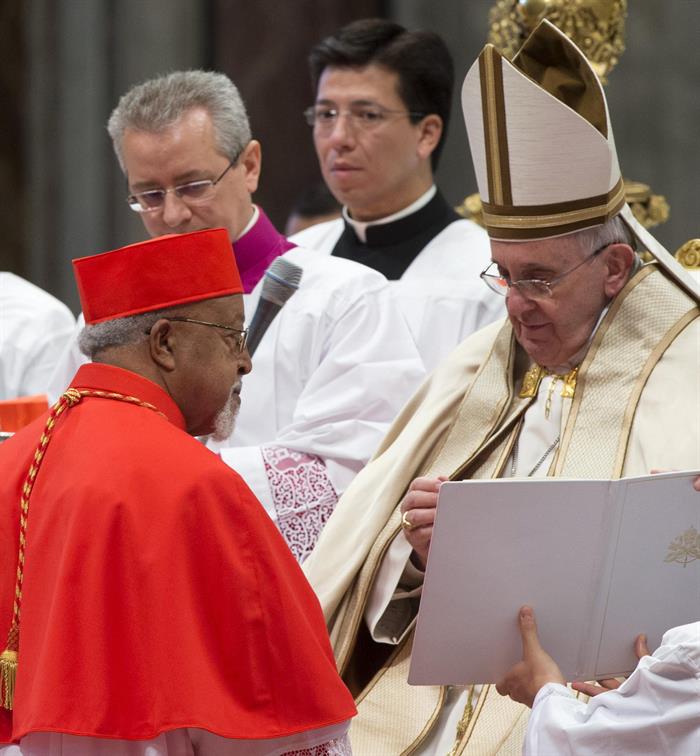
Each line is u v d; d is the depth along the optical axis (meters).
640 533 10.57
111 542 9.32
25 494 9.87
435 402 13.77
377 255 18.61
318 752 9.62
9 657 9.64
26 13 31.72
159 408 10.10
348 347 15.67
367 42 18.03
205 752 9.60
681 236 30.22
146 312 10.15
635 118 30.36
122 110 15.66
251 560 9.59
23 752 9.34
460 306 17.86
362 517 13.50
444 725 12.41
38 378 18.78
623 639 10.89
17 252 31.98
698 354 12.52
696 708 8.80
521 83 12.15
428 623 10.58
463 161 30.45
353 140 18.09
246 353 10.66
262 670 9.45
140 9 31.12
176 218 15.40
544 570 10.55
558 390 13.04
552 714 9.46
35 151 31.81
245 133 15.90
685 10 30.19
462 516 10.32
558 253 12.41
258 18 31.27
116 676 9.12
